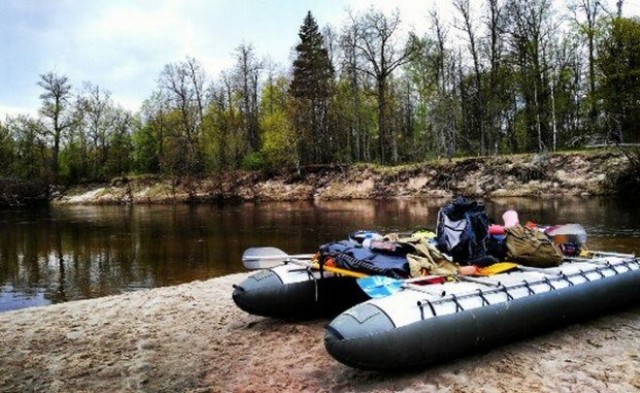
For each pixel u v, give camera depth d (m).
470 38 41.69
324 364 5.70
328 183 45.81
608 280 6.61
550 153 34.28
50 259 16.89
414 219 24.59
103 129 70.19
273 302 6.73
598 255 7.61
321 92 50.22
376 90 51.66
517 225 6.96
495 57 40.62
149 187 56.03
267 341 6.55
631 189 29.81
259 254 7.43
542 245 6.62
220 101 59.75
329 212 30.83
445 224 6.66
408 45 45.84
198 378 5.52
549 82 41.16
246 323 7.39
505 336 5.54
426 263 5.94
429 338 4.96
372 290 5.45
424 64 46.91
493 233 7.05
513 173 35.44
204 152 56.91
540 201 29.81
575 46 39.47
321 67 50.47
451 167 38.56
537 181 34.06
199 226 26.11
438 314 5.07
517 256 6.61
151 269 14.41
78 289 12.23
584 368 5.25
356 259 6.30
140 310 8.45
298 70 51.38
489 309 5.38
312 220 26.33
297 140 48.88
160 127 65.44
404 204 34.38
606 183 30.91
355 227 22.48
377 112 52.84
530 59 40.12
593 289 6.36
